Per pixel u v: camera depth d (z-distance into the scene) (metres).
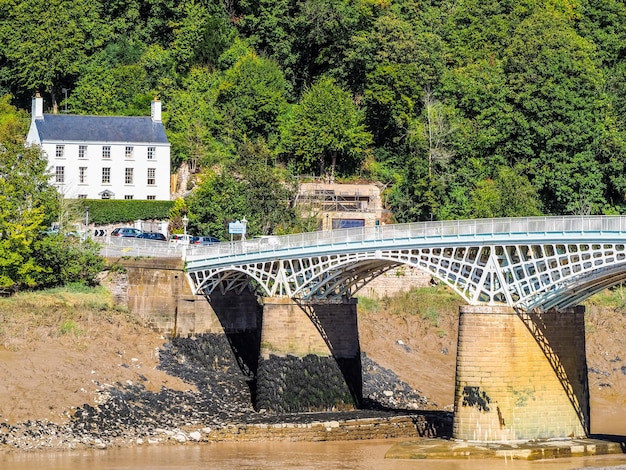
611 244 106.75
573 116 185.00
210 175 171.88
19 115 195.38
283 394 130.62
